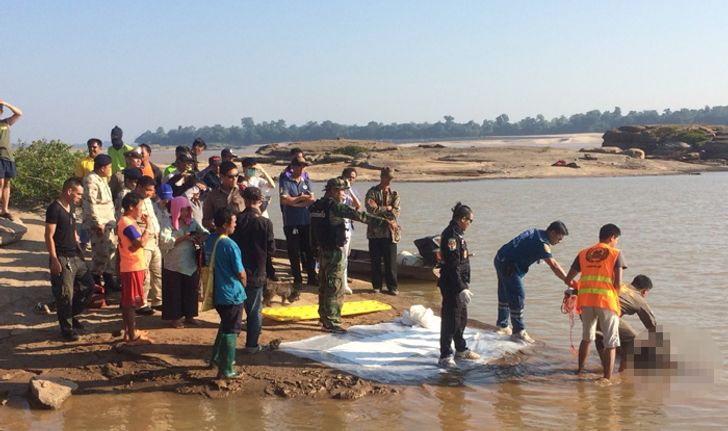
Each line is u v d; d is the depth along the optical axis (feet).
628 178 172.35
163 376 25.13
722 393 24.62
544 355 28.86
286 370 25.98
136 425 21.67
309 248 38.52
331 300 30.30
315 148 256.11
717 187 132.05
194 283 29.89
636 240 61.26
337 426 21.68
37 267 35.63
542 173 181.57
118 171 41.16
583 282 26.55
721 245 57.57
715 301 38.09
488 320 34.86
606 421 22.18
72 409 22.84
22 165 55.16
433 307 36.04
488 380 25.85
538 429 21.54
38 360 26.23
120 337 28.53
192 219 29.81
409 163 199.52
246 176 36.60
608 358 25.90
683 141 235.40
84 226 32.60
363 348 28.45
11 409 22.82
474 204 101.24
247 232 26.81
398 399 23.91
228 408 23.00
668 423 22.00
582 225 73.10
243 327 30.99
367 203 37.99
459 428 21.59
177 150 36.01
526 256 29.91
